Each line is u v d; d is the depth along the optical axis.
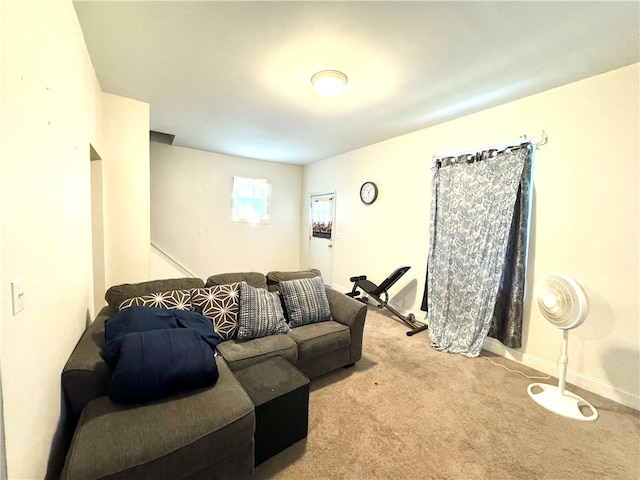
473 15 1.50
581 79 2.13
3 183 0.75
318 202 5.36
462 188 2.79
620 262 1.99
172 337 1.36
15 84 0.83
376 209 4.05
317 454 1.48
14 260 0.81
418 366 2.42
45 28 1.09
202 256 4.84
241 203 5.18
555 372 2.28
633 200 1.92
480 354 2.66
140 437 1.03
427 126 3.26
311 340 2.08
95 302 2.60
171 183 4.48
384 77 2.16
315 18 1.55
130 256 2.79
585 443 1.59
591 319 2.11
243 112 2.93
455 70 2.05
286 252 5.80
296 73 2.14
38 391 0.98
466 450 1.53
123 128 2.67
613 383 2.02
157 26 1.64
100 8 1.50
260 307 2.10
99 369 1.28
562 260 2.26
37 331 0.98
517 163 2.39
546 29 1.60
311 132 3.55
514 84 2.24
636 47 1.74
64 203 1.32
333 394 2.00
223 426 1.14
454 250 2.86
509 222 2.44
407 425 1.70
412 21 1.56
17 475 0.82
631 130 1.92
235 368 1.71
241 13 1.52
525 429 1.69
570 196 2.21
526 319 2.47
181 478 1.05
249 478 1.26
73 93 1.50
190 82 2.32
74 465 0.91
